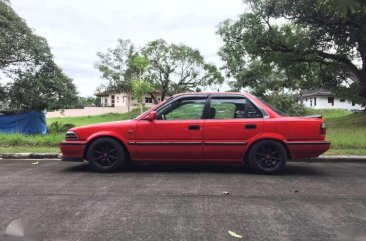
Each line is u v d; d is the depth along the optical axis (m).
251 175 8.20
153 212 5.41
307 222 5.00
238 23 28.81
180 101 8.59
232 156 8.35
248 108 8.45
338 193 6.57
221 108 8.48
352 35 22.88
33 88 23.44
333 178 7.93
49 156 11.22
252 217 5.20
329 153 11.27
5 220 5.04
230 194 6.45
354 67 27.38
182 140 8.34
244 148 8.27
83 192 6.59
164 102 8.63
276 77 46.28
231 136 8.28
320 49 26.59
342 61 27.47
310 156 8.30
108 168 8.49
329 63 29.36
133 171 8.69
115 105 81.56
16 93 23.42
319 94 69.94
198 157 8.41
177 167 9.24
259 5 26.77
